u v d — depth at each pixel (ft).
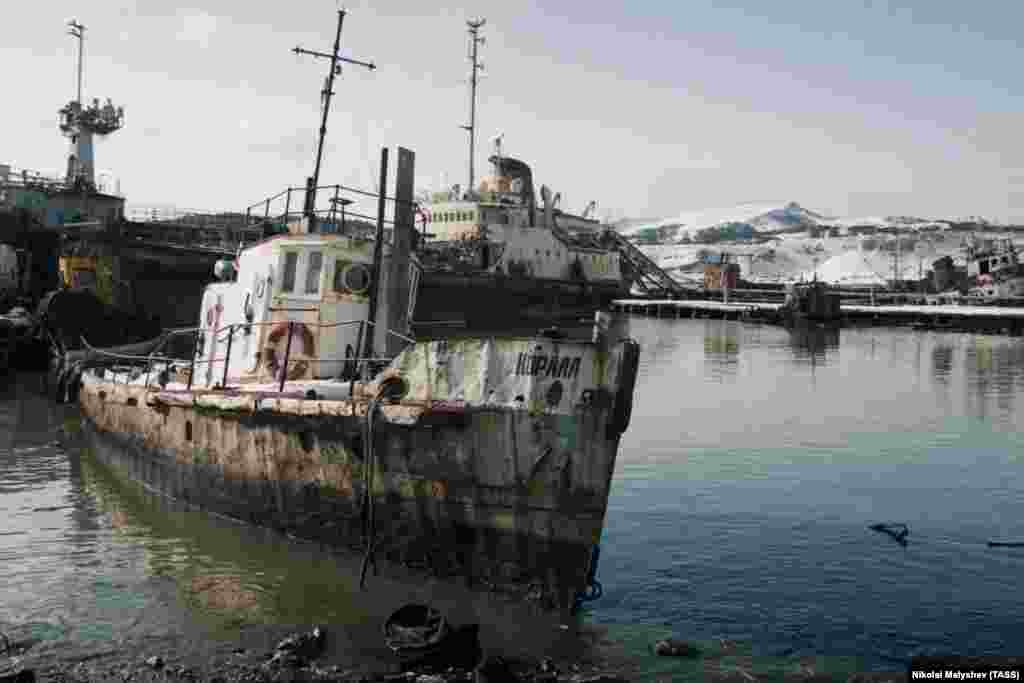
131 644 33.81
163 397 51.96
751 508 53.57
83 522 49.52
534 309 194.70
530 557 37.32
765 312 249.14
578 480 36.29
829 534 48.47
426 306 172.55
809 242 632.79
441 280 174.09
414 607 34.32
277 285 50.78
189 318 148.46
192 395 48.96
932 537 47.98
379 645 33.65
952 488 58.95
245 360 51.78
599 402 35.78
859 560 44.16
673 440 75.15
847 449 71.61
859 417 88.48
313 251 50.96
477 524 38.22
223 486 48.49
